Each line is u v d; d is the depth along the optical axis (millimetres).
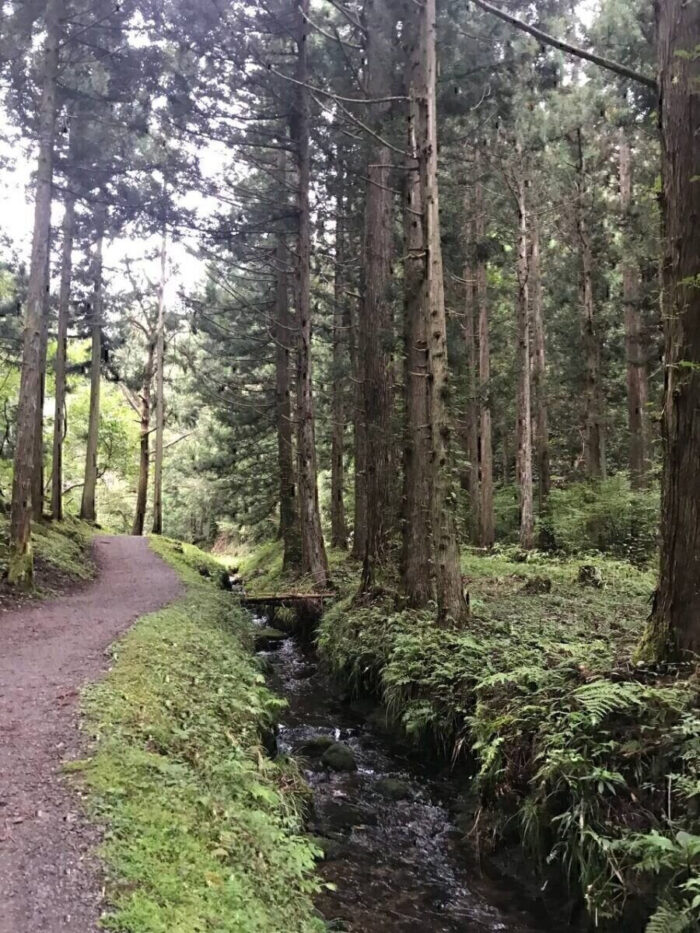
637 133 16828
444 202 14672
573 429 26016
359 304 16656
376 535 12352
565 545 17609
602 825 4395
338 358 21094
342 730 8508
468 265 17391
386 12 10578
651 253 14680
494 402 19875
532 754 5305
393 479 13430
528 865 5078
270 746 7004
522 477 17984
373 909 4695
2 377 23562
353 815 6148
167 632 9039
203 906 3133
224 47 13438
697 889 3396
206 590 15453
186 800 4172
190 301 19641
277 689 10297
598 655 6340
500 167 16922
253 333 21344
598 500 17062
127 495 46750
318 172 17250
